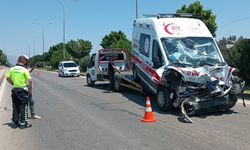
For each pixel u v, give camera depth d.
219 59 12.94
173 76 12.19
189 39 13.36
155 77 13.14
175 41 13.33
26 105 10.64
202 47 13.18
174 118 11.48
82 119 11.79
